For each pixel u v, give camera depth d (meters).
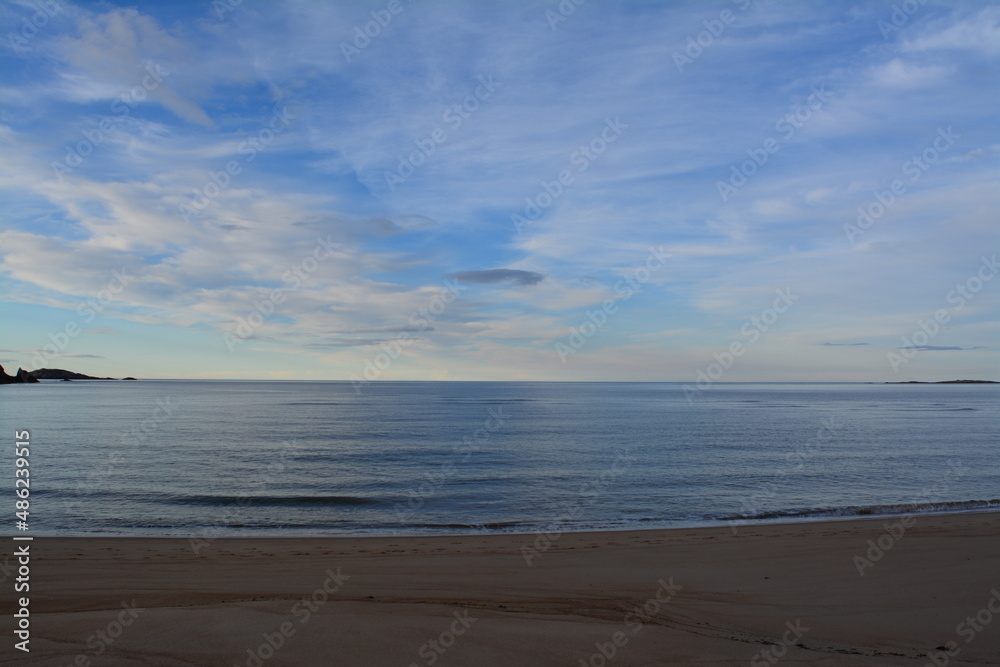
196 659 5.82
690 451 35.97
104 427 50.22
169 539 14.16
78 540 13.74
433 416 66.75
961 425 57.31
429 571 10.48
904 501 21.59
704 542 13.28
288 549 12.83
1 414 65.94
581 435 45.41
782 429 51.88
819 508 19.34
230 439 41.50
